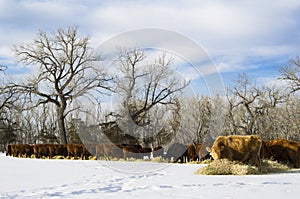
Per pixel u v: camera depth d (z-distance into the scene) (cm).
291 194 660
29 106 3750
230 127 3938
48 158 2231
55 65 3378
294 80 4066
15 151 2534
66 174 1088
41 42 3372
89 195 683
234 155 1176
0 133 4353
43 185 838
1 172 1169
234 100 4359
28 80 3388
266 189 722
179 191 712
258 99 4384
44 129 4616
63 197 666
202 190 721
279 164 1285
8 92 3378
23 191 749
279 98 4291
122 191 728
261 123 4250
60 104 3441
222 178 945
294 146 1375
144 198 639
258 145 1182
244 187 754
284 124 4144
